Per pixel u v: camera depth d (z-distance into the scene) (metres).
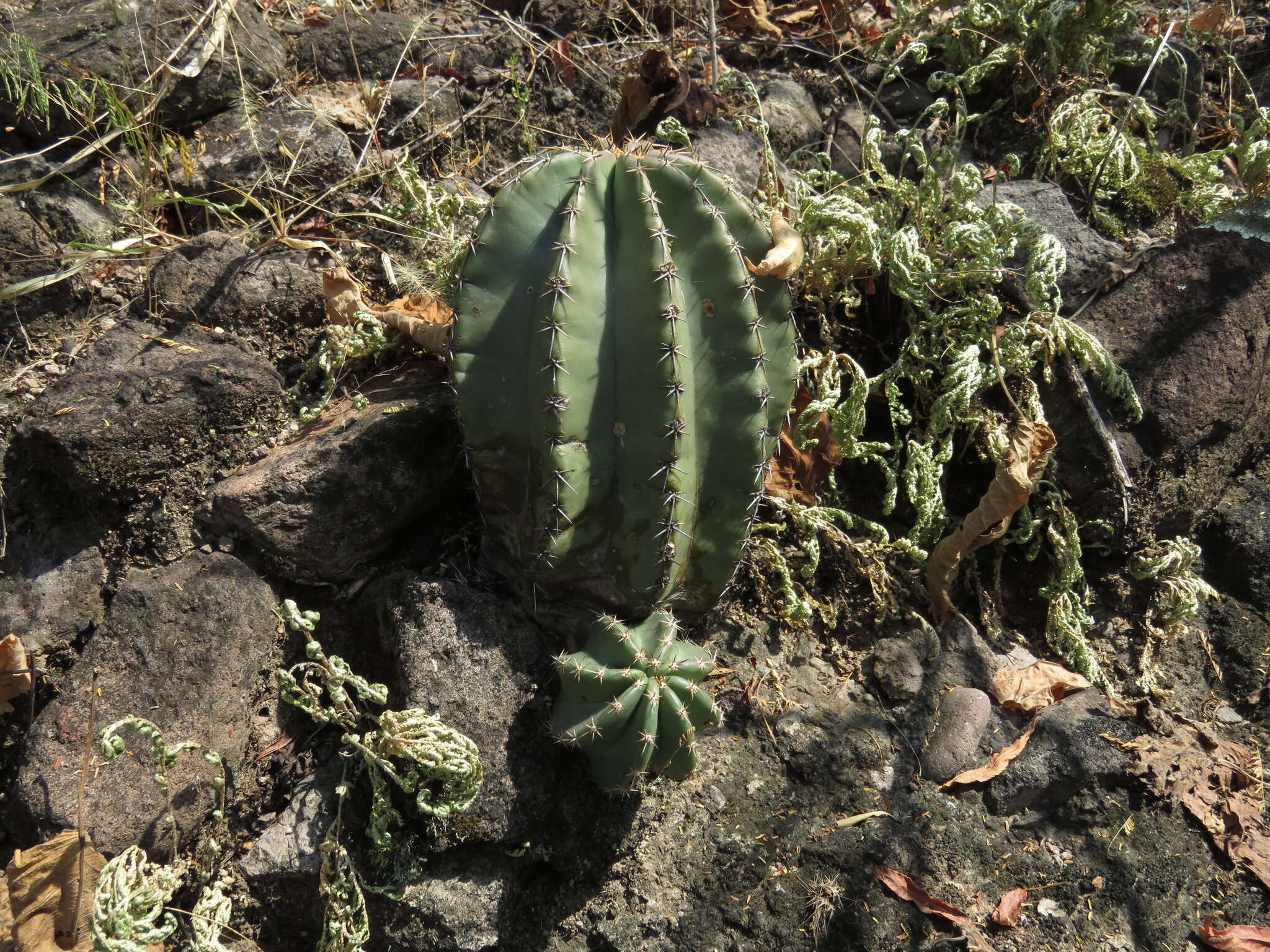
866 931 0.63
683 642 0.61
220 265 0.72
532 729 0.63
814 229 0.75
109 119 0.76
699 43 0.94
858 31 0.96
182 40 0.79
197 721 0.63
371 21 0.89
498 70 0.89
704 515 0.63
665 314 0.58
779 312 0.63
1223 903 0.66
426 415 0.67
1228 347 0.75
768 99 0.89
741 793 0.67
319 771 0.64
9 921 0.59
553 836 0.63
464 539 0.70
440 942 0.61
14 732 0.65
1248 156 0.83
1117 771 0.68
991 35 0.90
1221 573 0.79
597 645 0.60
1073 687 0.71
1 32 0.76
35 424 0.65
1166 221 0.86
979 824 0.67
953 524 0.75
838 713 0.69
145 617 0.65
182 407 0.67
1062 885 0.66
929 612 0.73
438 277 0.74
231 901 0.62
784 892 0.64
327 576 0.68
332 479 0.65
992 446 0.71
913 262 0.73
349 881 0.60
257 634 0.66
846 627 0.73
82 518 0.68
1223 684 0.75
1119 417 0.74
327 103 0.84
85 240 0.74
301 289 0.73
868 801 0.67
